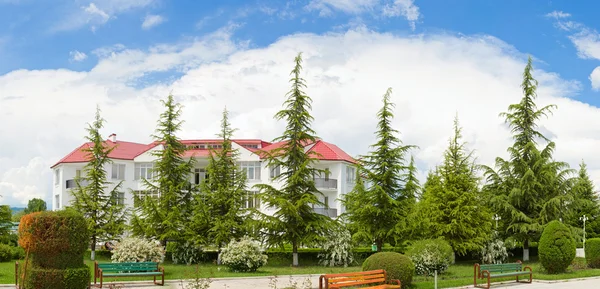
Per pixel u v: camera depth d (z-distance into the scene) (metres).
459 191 32.72
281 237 29.42
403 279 18.34
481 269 21.14
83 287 15.51
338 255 29.34
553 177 34.12
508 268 22.38
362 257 34.19
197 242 30.00
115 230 33.03
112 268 19.44
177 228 31.34
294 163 30.31
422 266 24.23
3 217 33.50
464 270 27.95
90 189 33.94
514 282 22.78
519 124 35.31
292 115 29.95
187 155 47.28
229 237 30.19
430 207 33.09
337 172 46.62
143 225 31.34
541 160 34.19
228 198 31.19
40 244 15.05
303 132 29.98
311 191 30.39
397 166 30.59
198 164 49.69
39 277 15.01
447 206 32.78
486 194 34.62
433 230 32.56
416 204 31.05
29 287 15.05
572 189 34.62
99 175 34.06
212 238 30.83
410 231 30.61
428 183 37.59
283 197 29.84
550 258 25.39
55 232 15.20
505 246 34.47
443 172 33.72
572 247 25.50
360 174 32.69
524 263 33.53
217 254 32.03
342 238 29.91
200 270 25.28
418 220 30.02
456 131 34.50
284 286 19.84
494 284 21.81
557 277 24.17
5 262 29.09
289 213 28.84
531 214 34.91
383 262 18.50
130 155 49.34
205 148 49.97
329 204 46.56
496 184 35.69
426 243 25.25
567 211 34.69
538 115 34.78
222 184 31.52
